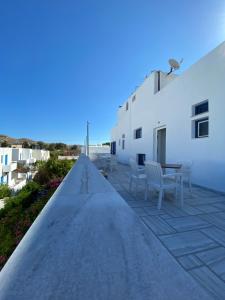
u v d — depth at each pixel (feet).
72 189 9.20
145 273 3.22
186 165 14.34
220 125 14.24
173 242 6.60
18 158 82.33
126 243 4.17
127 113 40.09
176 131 20.29
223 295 4.13
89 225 5.04
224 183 13.71
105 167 29.58
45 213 5.90
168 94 22.22
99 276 3.08
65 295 2.64
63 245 4.00
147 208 10.44
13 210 14.82
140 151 31.86
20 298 2.55
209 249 6.12
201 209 10.32
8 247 7.34
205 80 15.96
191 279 3.20
